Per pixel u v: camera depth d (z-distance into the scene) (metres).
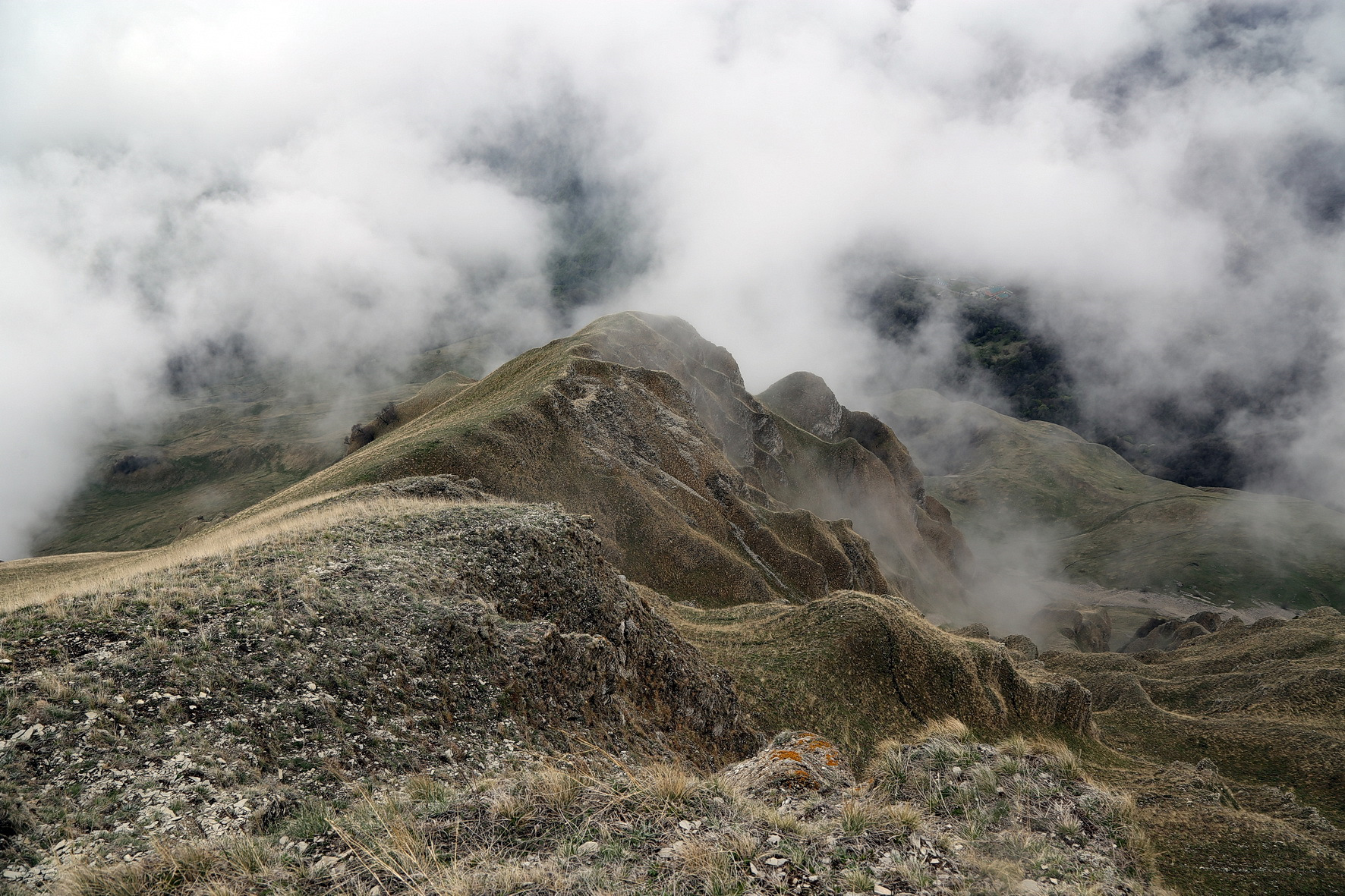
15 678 12.30
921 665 46.47
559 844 8.16
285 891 7.27
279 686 14.06
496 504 31.83
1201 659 85.12
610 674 22.66
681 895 7.10
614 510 83.88
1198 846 15.91
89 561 66.69
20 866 8.53
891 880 7.88
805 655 44.66
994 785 11.66
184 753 11.45
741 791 9.87
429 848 7.89
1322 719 58.34
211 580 17.81
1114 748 53.97
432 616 18.56
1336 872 14.65
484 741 15.52
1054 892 8.41
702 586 81.94
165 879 7.58
